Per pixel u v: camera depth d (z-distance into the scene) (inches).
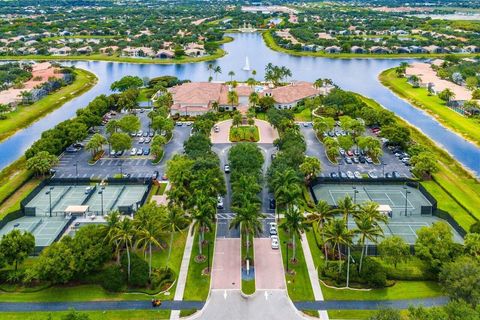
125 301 5748.0
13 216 7701.8
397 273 6136.8
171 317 5477.4
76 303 5698.8
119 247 6264.8
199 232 6515.8
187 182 7746.1
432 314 4640.8
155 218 6373.0
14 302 5703.7
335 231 5851.4
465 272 5344.5
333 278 6097.4
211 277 6210.6
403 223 7514.8
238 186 7322.8
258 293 5890.8
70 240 6171.3
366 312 5536.4
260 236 7180.1
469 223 7509.8
